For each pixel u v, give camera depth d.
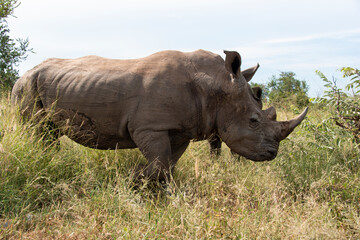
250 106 4.65
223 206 3.82
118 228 3.34
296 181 4.80
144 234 3.26
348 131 5.45
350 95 5.66
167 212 3.64
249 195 4.25
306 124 5.68
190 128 4.66
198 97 4.66
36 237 3.24
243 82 4.62
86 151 5.11
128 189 4.15
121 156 5.35
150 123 4.41
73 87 4.70
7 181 3.86
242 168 5.21
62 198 4.04
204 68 4.71
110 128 4.64
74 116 4.73
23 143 4.36
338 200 4.09
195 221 3.29
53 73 4.92
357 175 4.68
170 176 4.41
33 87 4.99
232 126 4.70
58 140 5.18
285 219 3.63
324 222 3.57
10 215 3.62
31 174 4.22
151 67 4.61
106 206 3.79
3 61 12.00
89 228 3.32
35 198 4.03
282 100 10.00
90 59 5.04
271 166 5.26
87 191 4.12
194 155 5.54
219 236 3.21
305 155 5.39
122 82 4.53
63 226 3.50
